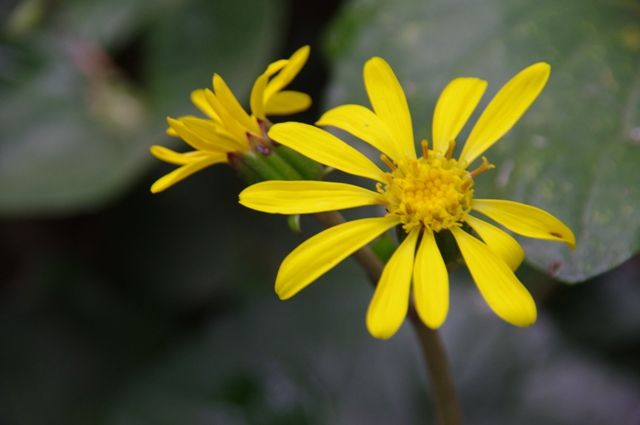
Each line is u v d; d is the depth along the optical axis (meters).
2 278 0.41
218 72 0.38
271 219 0.39
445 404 0.29
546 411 0.35
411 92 0.33
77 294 0.38
